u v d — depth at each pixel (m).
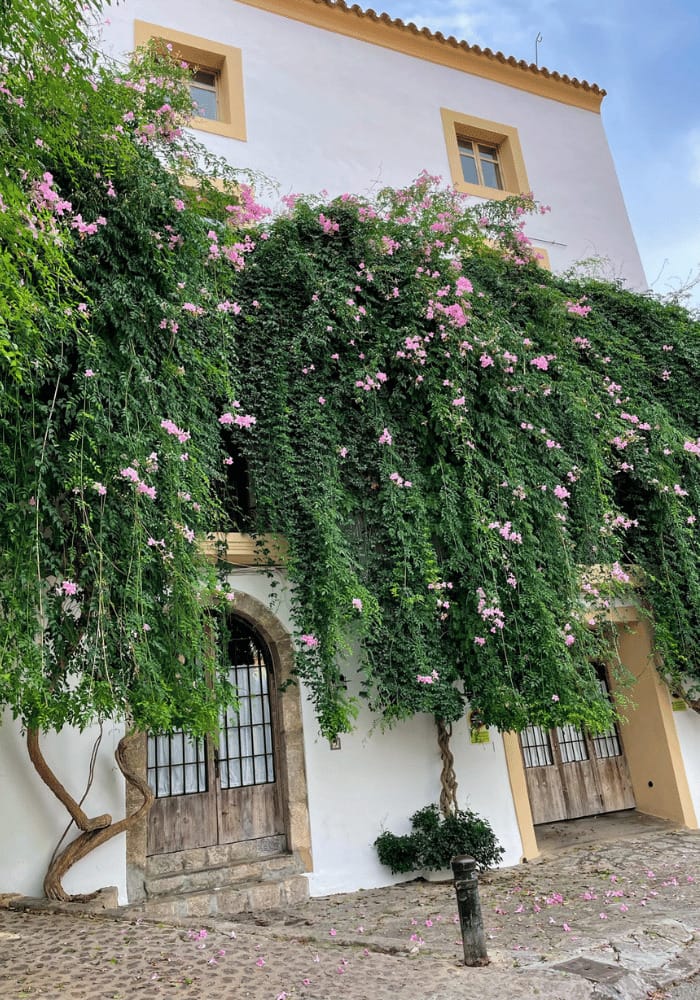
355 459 6.80
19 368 3.87
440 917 5.40
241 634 7.17
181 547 4.95
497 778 7.70
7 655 3.88
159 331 5.46
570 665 6.30
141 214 5.42
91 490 4.66
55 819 5.73
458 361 7.20
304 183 9.09
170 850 6.28
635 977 3.78
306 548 6.39
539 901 5.76
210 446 5.83
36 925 4.76
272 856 6.56
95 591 4.47
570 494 7.65
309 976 3.79
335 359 6.94
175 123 6.15
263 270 7.12
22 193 3.89
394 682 6.32
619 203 11.94
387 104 10.38
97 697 4.23
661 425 8.45
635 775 9.64
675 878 6.38
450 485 6.82
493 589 6.40
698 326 9.78
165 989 3.60
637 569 8.44
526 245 8.86
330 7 10.38
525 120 11.73
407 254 7.52
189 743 6.66
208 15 9.38
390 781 7.14
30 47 4.11
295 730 6.90
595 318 9.22
